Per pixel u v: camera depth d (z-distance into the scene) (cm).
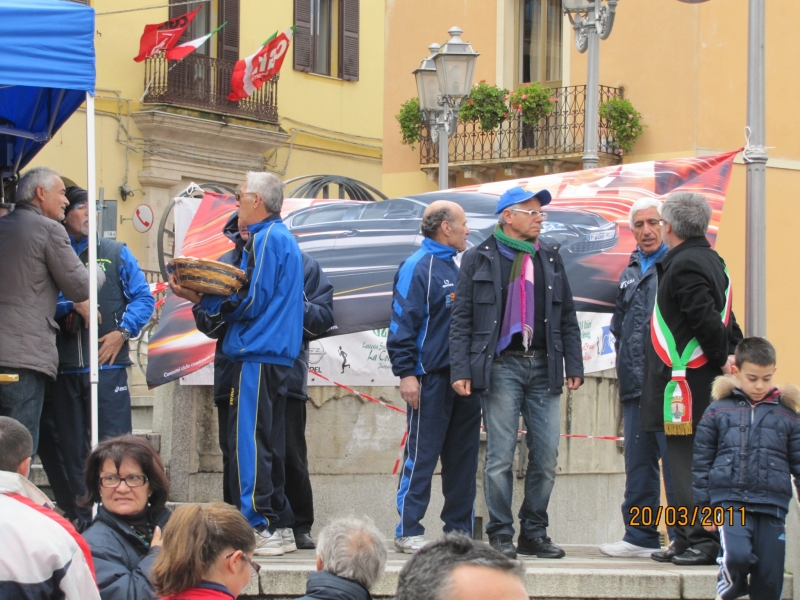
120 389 825
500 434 787
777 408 708
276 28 3406
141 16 3136
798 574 809
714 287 761
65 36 689
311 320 811
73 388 812
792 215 2164
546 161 2333
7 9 673
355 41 3612
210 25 3256
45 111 798
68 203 794
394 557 765
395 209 1011
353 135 3619
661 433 824
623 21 2256
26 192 757
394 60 2608
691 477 779
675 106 2177
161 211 3159
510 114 2369
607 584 712
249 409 738
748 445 703
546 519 816
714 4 2145
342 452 1062
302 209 1034
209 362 964
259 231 751
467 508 798
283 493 771
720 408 717
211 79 3234
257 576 668
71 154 2995
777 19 2158
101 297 827
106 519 555
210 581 488
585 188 980
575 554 856
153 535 553
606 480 1209
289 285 748
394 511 1073
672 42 2183
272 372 741
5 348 723
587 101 1311
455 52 1496
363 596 499
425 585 285
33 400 736
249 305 731
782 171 2156
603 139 2242
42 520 457
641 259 851
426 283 789
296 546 831
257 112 3309
